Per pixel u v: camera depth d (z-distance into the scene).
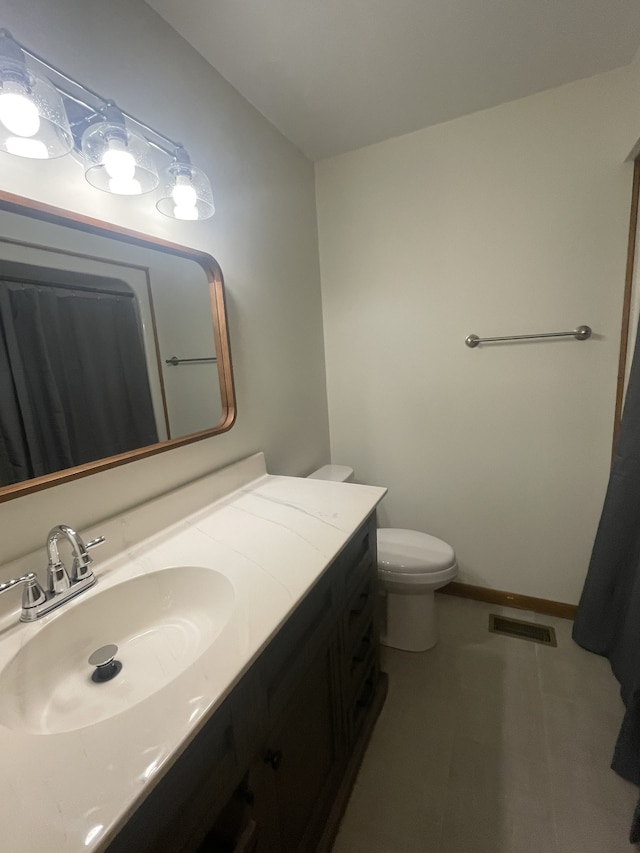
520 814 1.13
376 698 1.45
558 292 1.66
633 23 1.22
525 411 1.81
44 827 0.43
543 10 1.16
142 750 0.51
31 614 0.76
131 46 1.04
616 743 1.23
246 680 0.68
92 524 0.97
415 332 1.95
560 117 1.54
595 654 1.67
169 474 1.19
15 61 0.71
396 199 1.86
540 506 1.86
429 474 2.06
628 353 1.59
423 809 1.15
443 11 1.15
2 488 0.79
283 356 1.77
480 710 1.45
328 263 2.06
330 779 1.07
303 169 1.90
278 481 1.54
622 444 1.50
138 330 1.08
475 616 1.94
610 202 1.53
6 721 0.62
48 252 0.87
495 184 1.68
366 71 1.39
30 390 0.85
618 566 1.56
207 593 0.91
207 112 1.30
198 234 1.27
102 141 0.88
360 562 1.24
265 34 1.20
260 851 0.74
